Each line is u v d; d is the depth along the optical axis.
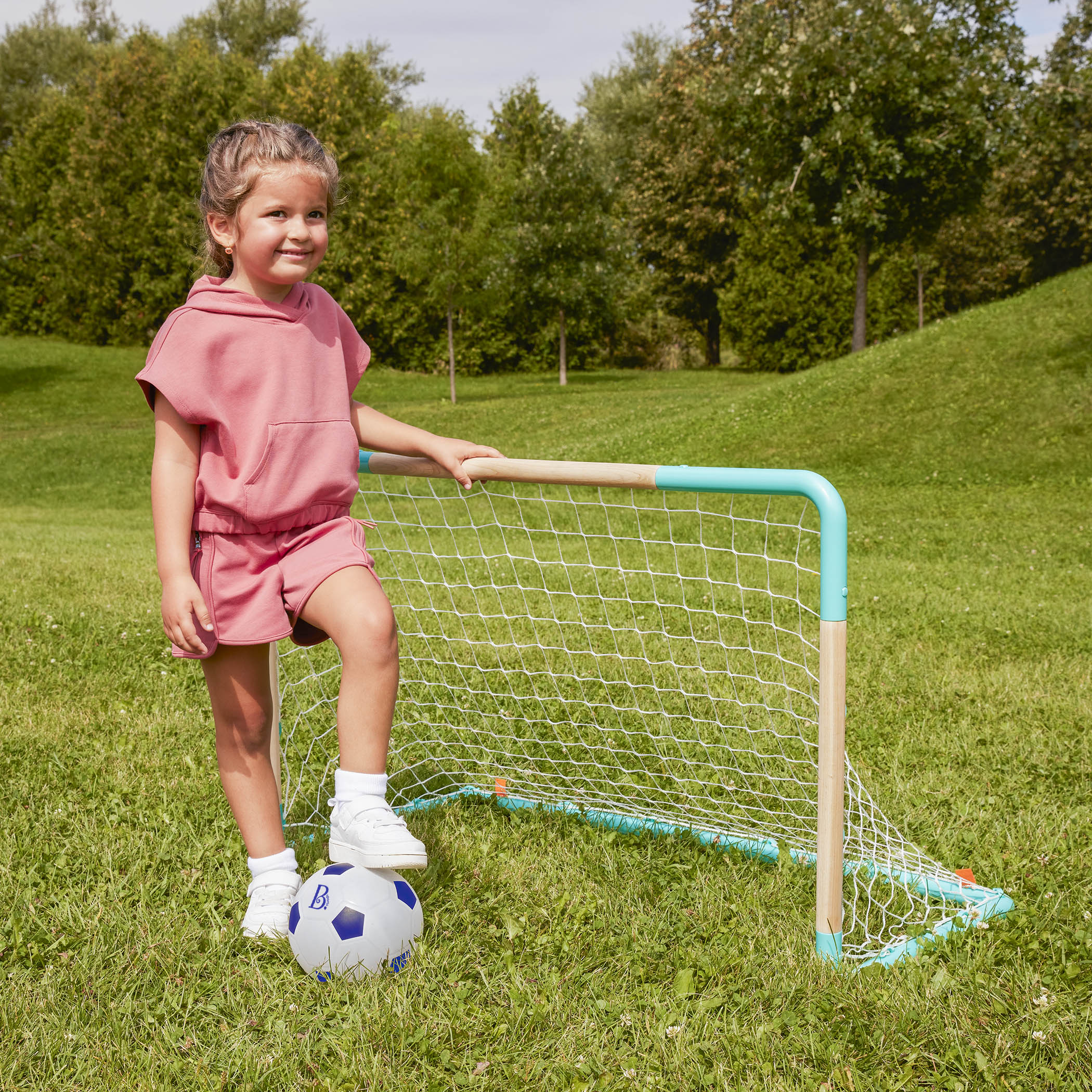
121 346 36.91
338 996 2.09
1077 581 7.53
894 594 6.96
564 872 2.70
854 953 2.34
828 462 13.95
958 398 14.84
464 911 2.45
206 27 48.16
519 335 37.00
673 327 43.91
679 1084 1.83
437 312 35.47
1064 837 2.95
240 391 2.11
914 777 3.50
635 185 38.53
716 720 4.00
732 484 2.22
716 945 2.32
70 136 39.28
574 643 5.32
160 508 2.09
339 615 2.10
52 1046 1.92
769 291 32.81
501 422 23.27
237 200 2.09
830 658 2.17
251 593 2.15
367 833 2.07
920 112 21.62
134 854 2.76
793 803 3.27
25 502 16.53
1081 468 12.16
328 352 2.26
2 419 25.61
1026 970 2.21
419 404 27.27
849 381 16.53
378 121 38.81
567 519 11.34
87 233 35.88
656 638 5.47
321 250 2.16
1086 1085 1.81
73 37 47.28
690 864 2.81
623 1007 2.07
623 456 15.98
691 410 19.14
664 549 9.38
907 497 12.12
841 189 22.95
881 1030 1.99
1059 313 16.30
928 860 2.80
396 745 3.75
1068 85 23.25
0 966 2.21
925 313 33.25
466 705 4.23
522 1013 2.03
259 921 2.33
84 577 7.25
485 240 26.38
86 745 3.75
